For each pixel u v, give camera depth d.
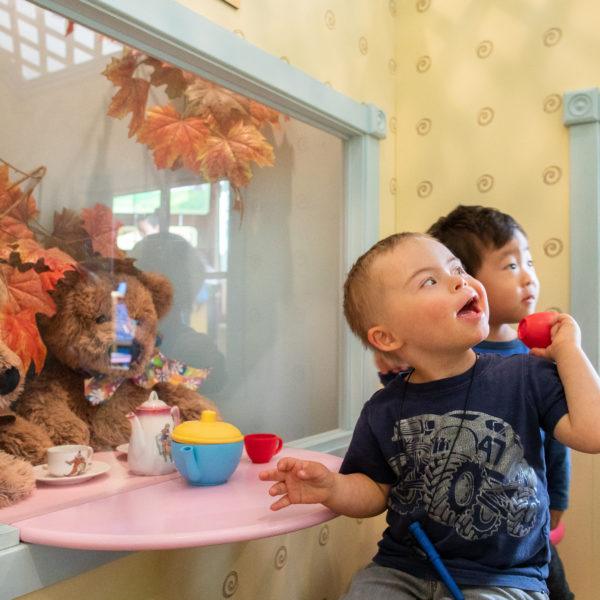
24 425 0.99
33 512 0.90
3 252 0.97
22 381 0.98
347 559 1.63
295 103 1.48
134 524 0.85
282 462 0.90
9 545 0.85
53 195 1.04
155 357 1.21
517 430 0.94
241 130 1.40
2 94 0.98
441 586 0.95
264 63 1.37
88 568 0.97
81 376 1.08
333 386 1.67
